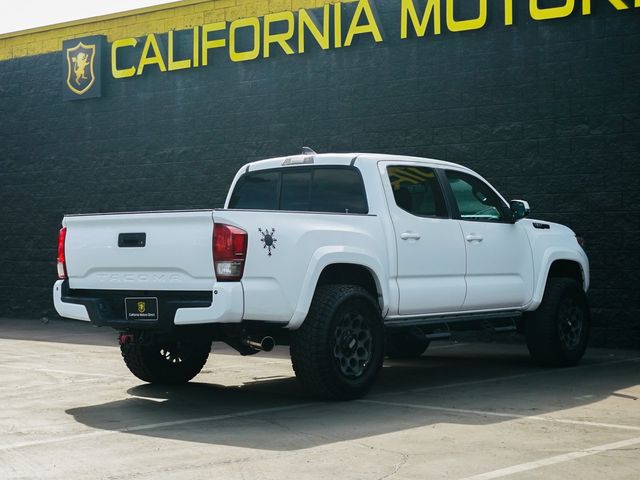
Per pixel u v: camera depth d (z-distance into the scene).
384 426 6.73
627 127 12.27
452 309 9.03
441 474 5.25
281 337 7.85
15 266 18.17
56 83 17.89
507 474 5.24
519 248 9.88
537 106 12.86
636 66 12.22
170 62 16.28
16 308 18.12
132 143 16.88
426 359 11.38
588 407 7.56
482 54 13.27
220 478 5.20
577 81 12.60
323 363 7.62
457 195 9.37
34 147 18.12
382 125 14.10
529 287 9.95
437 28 13.55
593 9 12.47
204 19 15.97
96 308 7.86
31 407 7.71
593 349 12.27
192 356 8.98
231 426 6.78
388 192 8.57
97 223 7.93
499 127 13.13
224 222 7.21
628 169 12.25
